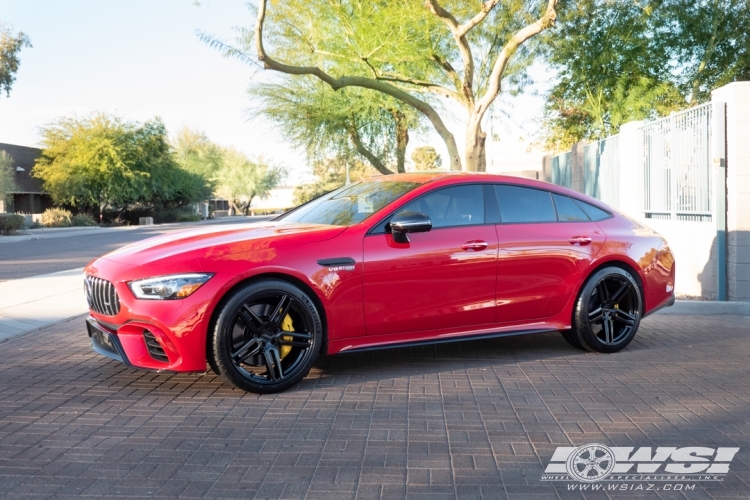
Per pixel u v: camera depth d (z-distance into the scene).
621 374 5.27
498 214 5.62
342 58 14.50
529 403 4.51
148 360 4.67
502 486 3.22
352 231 5.08
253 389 4.70
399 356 5.89
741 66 18.17
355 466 3.47
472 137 13.08
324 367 5.51
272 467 3.46
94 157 46.25
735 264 8.36
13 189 42.00
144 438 3.90
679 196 9.83
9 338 6.94
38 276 12.54
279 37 14.88
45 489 3.21
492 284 5.46
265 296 4.70
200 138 81.88
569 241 5.77
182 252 4.70
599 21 17.80
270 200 132.50
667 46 18.20
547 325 5.76
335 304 4.92
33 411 4.42
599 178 13.77
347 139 18.98
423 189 5.43
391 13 12.63
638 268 6.06
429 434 3.93
